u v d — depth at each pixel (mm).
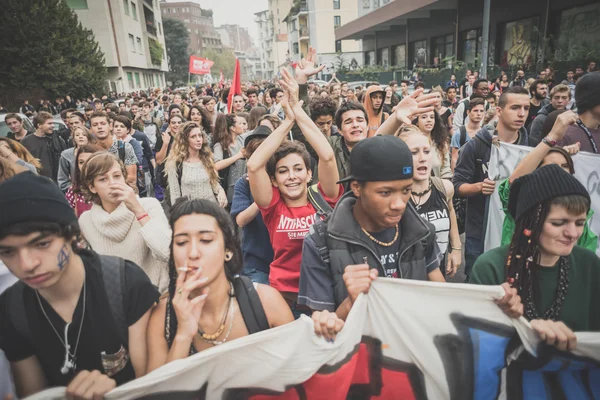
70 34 27578
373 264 1731
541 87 6449
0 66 24594
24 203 1146
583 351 1510
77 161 3473
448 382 1615
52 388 1272
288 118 2408
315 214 2398
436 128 3895
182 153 4352
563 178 1498
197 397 1396
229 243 1548
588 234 2244
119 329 1404
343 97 11508
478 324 1566
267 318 1598
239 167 4969
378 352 1645
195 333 1432
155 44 52625
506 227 2488
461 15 24812
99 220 2416
